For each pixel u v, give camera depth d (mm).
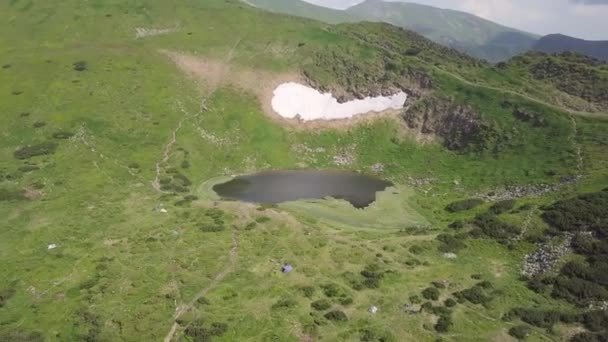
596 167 78250
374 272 55594
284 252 59844
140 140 94500
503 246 61875
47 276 52344
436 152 103312
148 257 56875
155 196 76125
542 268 55688
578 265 53656
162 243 60469
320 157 104875
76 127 93062
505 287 53125
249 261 57188
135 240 61031
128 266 54844
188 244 60469
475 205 77562
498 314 48438
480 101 106062
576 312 48062
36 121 93062
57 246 58594
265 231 65438
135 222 66188
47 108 97125
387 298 50594
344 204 80938
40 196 71625
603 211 61125
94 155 86562
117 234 62438
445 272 56438
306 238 64062
